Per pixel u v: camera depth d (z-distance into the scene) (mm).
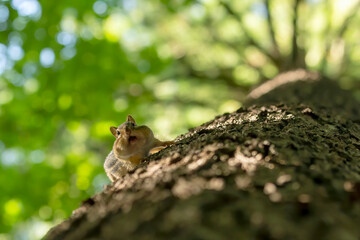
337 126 2734
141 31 9438
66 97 5582
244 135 1923
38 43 5430
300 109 3014
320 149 1848
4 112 5559
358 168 1730
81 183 6008
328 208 1171
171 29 10461
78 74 5555
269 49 10273
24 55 5465
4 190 5508
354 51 10273
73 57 5543
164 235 1028
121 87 5984
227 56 10719
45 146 5746
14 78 5590
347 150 2053
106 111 5762
